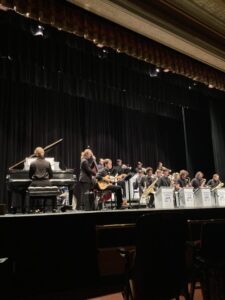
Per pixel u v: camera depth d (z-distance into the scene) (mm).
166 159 12172
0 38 6398
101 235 2951
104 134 10586
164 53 5379
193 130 11945
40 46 6965
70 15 4258
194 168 11734
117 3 3934
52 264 2750
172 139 12469
